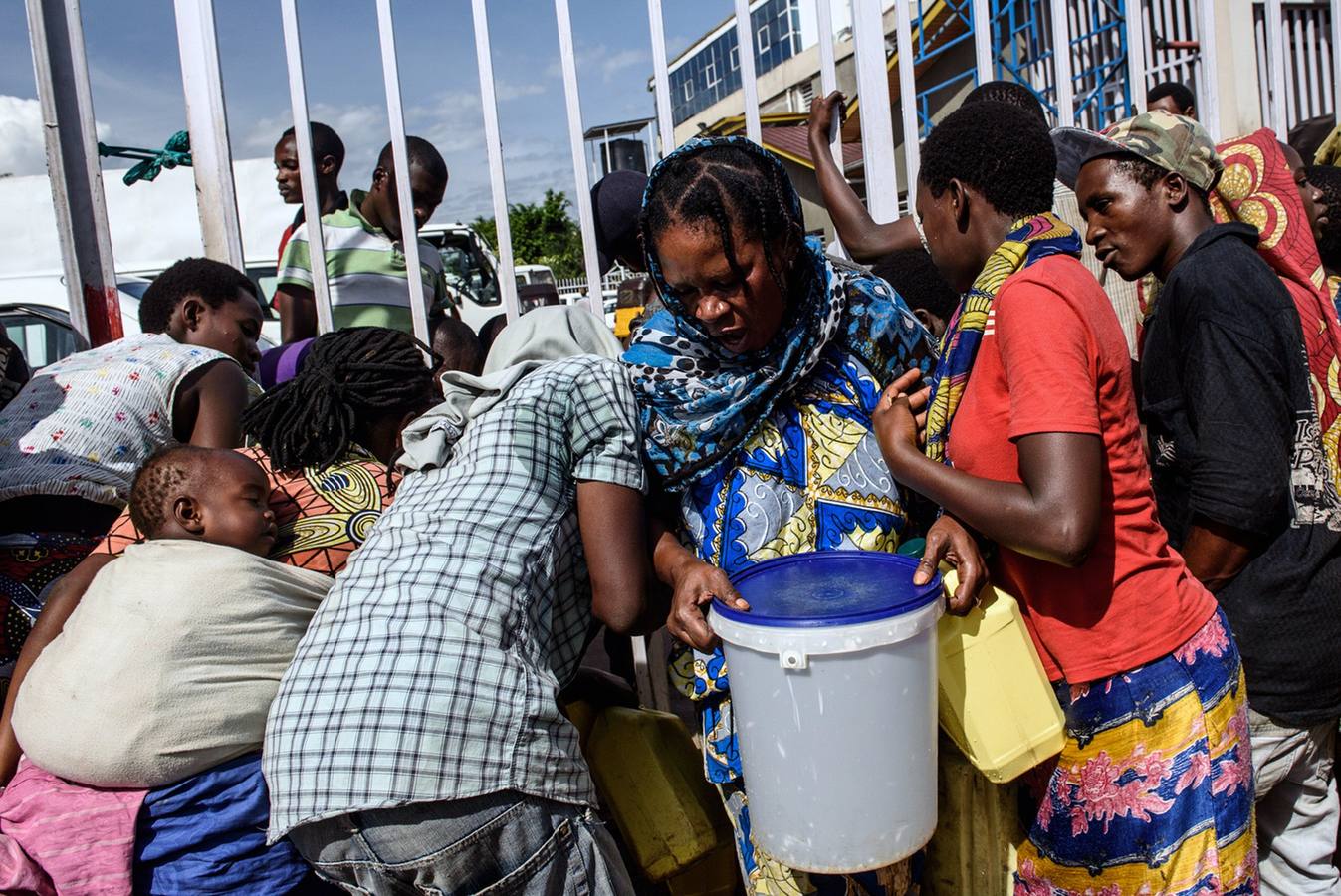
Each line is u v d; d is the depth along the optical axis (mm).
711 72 19922
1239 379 1790
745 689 1485
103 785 1738
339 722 1613
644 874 2189
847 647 1386
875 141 2713
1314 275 2297
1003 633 1586
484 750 1618
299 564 1949
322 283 2588
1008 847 1828
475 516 1755
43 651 1855
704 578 1618
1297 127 4043
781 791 1485
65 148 2576
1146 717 1614
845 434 1784
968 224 1735
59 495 2336
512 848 1653
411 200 2574
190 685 1728
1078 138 2355
